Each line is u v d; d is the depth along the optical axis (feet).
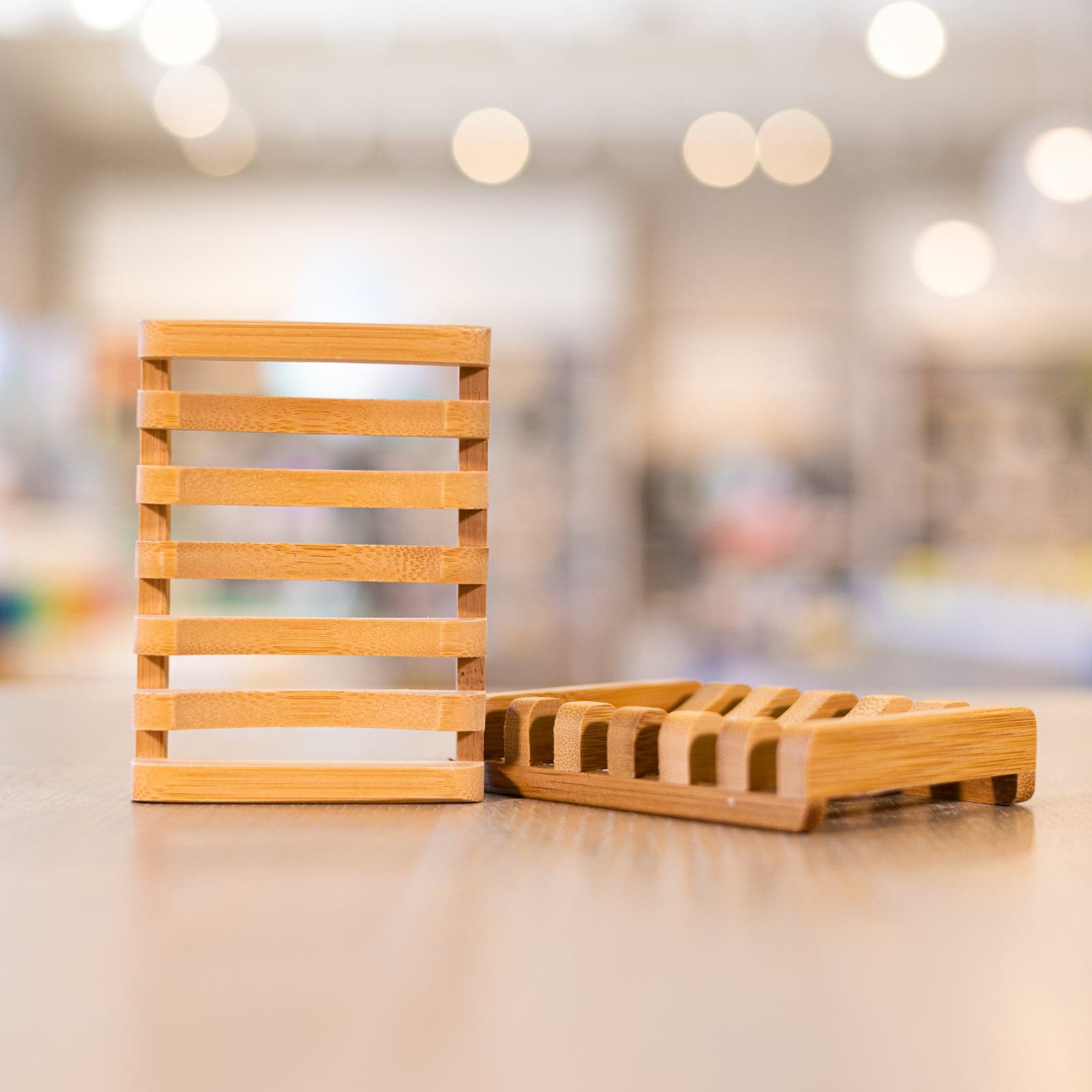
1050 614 8.71
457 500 2.12
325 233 14.92
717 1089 0.87
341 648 2.11
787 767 1.80
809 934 1.28
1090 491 15.11
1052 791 2.28
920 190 15.16
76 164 14.66
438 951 1.20
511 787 2.11
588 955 1.19
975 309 15.20
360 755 2.60
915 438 15.23
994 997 1.08
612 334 14.98
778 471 15.33
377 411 2.12
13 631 13.56
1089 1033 0.99
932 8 11.80
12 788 2.19
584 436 14.82
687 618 15.24
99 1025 0.98
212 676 11.19
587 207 15.01
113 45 12.40
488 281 14.96
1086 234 9.19
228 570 2.11
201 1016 1.01
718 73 13.34
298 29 12.29
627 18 12.11
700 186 15.21
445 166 14.92
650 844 1.71
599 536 14.79
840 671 14.89
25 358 14.10
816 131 14.16
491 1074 0.89
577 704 2.07
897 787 1.90
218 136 14.35
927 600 11.67
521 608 14.66
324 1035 0.97
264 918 1.31
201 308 14.84
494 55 12.89
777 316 15.29
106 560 13.88
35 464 13.91
